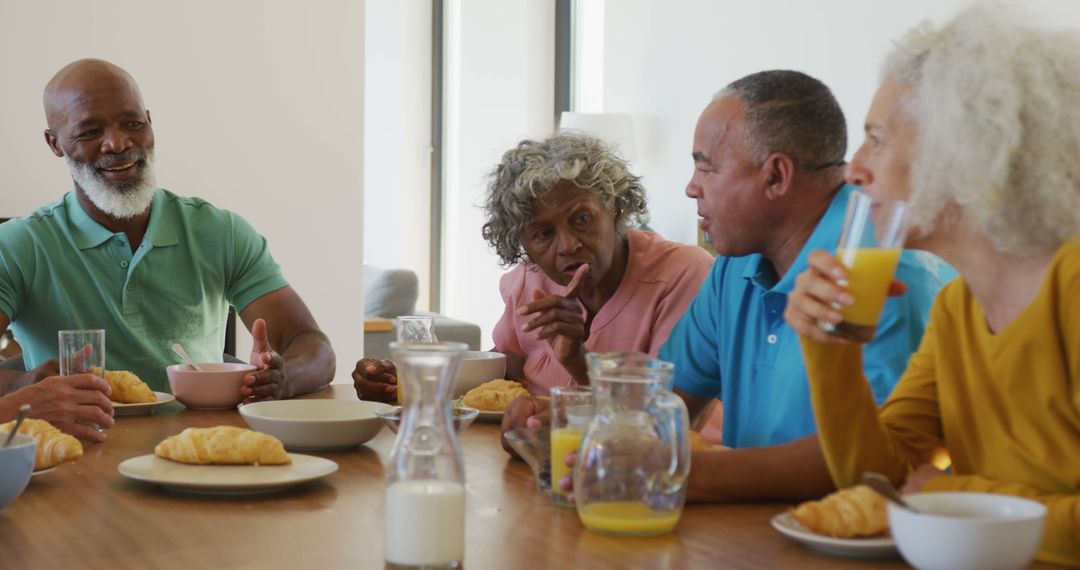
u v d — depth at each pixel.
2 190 3.91
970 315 1.31
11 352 3.80
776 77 1.74
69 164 2.64
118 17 4.02
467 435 1.86
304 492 1.43
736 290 1.88
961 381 1.33
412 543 1.09
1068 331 1.18
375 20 7.89
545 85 7.09
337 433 1.67
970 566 1.00
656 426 1.23
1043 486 1.22
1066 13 3.74
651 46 5.99
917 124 1.24
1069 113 1.15
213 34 4.16
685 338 2.04
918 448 1.39
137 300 2.70
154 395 2.11
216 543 1.19
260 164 4.26
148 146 2.66
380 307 6.18
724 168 1.75
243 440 1.48
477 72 7.46
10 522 1.27
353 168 4.41
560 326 2.17
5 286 2.62
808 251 1.71
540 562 1.12
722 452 1.40
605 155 2.29
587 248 2.25
